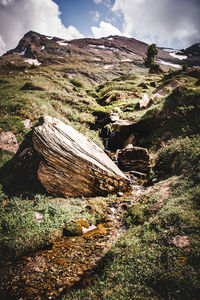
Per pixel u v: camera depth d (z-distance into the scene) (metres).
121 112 27.34
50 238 7.57
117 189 11.77
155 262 4.82
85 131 21.67
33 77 43.81
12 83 37.66
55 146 11.12
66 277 5.62
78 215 9.08
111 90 44.09
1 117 19.72
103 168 11.62
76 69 110.00
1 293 5.21
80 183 11.08
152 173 13.49
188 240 5.07
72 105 27.70
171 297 3.76
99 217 9.21
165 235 5.66
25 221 7.95
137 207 8.84
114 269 5.13
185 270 4.17
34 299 4.97
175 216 6.30
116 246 6.34
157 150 15.86
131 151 15.07
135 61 155.75
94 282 5.05
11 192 10.52
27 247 6.97
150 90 40.12
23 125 19.28
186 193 7.54
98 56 162.12
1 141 14.77
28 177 11.30
